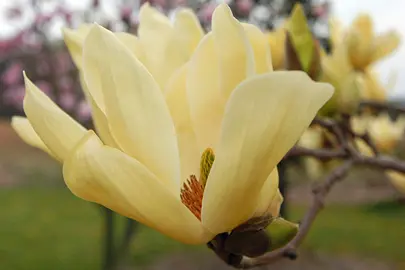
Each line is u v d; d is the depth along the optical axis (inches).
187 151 10.4
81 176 9.1
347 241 87.7
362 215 106.5
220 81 9.8
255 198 9.3
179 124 10.3
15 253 85.6
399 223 98.8
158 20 11.1
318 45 14.7
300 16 14.7
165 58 10.9
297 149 17.2
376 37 20.0
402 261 77.8
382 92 21.4
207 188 9.0
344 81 16.4
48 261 81.3
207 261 78.5
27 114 9.7
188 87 10.3
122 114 9.4
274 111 8.6
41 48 48.8
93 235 96.3
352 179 116.6
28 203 124.4
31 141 11.2
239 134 8.6
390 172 22.0
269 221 9.9
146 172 9.0
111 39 9.3
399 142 23.5
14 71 49.8
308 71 14.7
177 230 9.4
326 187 16.0
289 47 14.5
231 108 8.5
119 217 97.0
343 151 17.0
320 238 89.7
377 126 23.6
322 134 21.5
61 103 47.1
